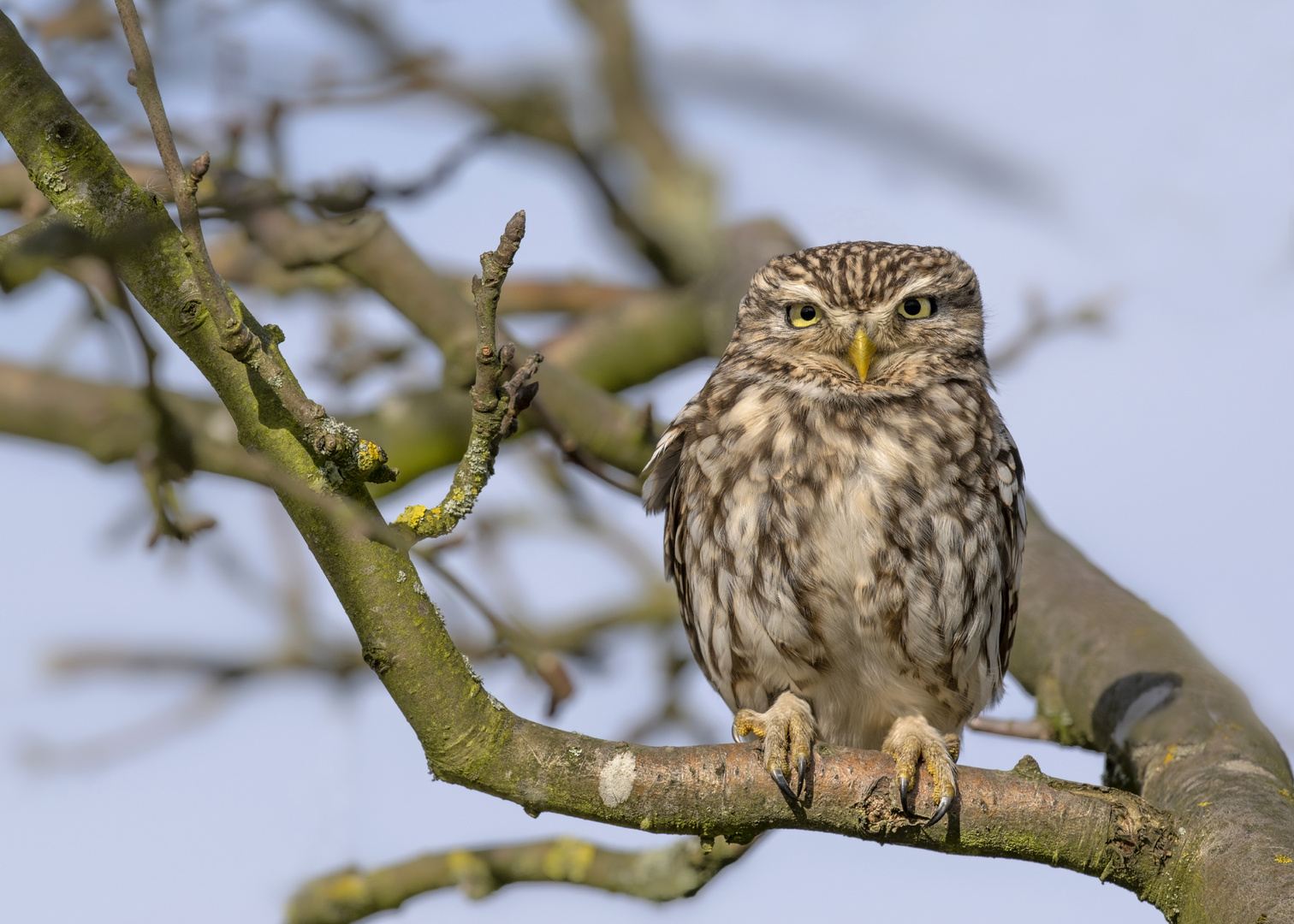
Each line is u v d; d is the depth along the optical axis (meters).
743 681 9.87
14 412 10.38
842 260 10.35
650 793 6.83
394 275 10.21
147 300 6.08
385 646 6.45
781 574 9.27
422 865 10.23
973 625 9.44
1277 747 8.26
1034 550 10.91
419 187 9.67
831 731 10.09
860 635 9.33
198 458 9.87
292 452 6.20
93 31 9.70
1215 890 6.82
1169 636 9.52
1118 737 8.91
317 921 10.22
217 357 6.11
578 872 9.95
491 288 5.99
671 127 10.41
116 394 10.48
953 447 9.45
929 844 7.10
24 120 5.97
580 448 10.38
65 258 5.93
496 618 10.68
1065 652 9.80
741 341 10.53
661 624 13.68
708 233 11.53
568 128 9.73
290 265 10.11
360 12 9.23
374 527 6.24
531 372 6.27
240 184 9.64
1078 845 7.04
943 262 10.39
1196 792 7.65
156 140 5.70
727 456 9.52
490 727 6.64
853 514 9.14
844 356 9.97
